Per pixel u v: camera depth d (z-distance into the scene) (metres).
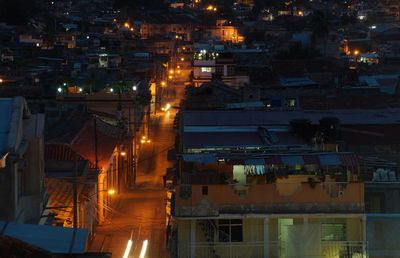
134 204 80.56
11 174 33.34
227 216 40.97
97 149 72.94
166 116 144.62
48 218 40.81
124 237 66.19
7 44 180.88
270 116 53.75
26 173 37.88
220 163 40.97
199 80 130.00
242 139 47.28
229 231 41.44
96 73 120.00
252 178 41.06
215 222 41.44
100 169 72.00
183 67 197.25
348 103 68.44
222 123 51.69
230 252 41.12
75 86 102.12
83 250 25.41
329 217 41.06
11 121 34.72
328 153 41.28
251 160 40.62
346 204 41.03
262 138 47.41
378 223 41.16
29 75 121.19
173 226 44.84
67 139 74.38
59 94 99.00
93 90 102.88
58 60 146.62
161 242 63.78
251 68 124.06
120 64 146.00
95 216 68.31
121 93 101.81
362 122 53.78
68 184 59.81
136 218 73.31
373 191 42.72
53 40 196.50
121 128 91.81
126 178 92.88
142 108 117.19
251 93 81.81
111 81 106.19
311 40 184.75
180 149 50.66
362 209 41.00
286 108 64.25
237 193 41.09
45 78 116.69
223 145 45.34
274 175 40.97
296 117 53.66
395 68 124.75
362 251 40.34
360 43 189.38
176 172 44.88
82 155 75.25
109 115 96.94
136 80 117.25
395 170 46.72
